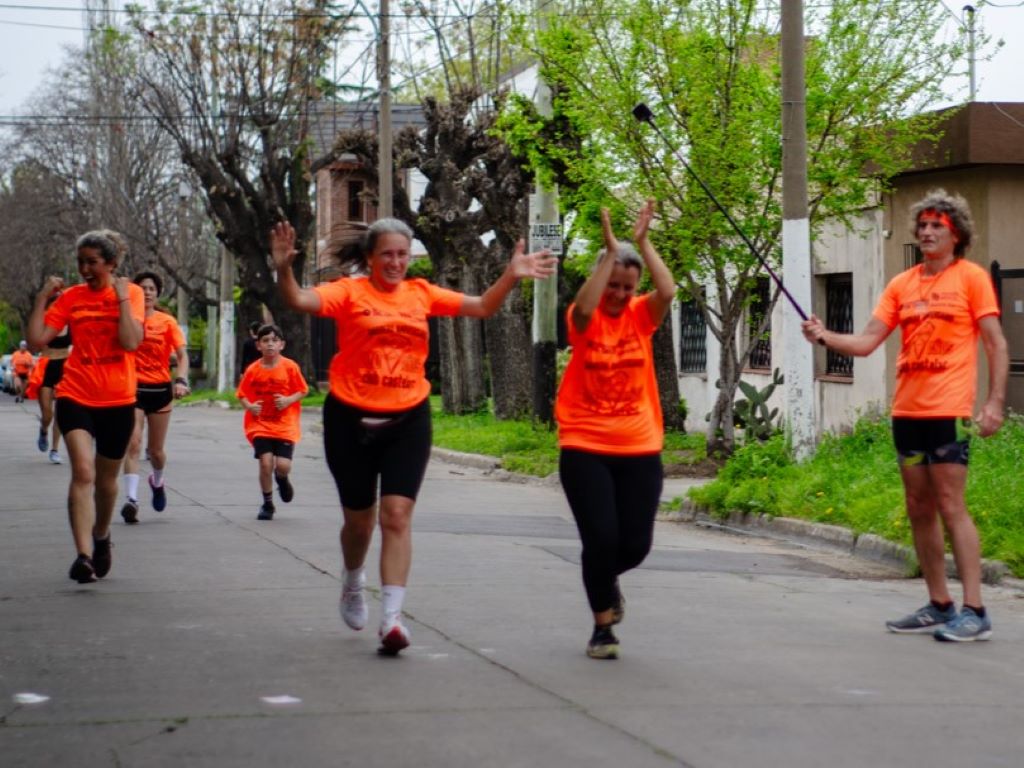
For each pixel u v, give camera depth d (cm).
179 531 1381
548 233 2364
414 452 807
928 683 748
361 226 823
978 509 1246
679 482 1939
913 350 892
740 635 878
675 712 670
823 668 780
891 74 1925
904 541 1238
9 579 1086
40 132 6588
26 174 6850
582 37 1973
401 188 3362
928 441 887
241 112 4453
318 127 4641
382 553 801
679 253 1956
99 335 1032
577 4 2242
